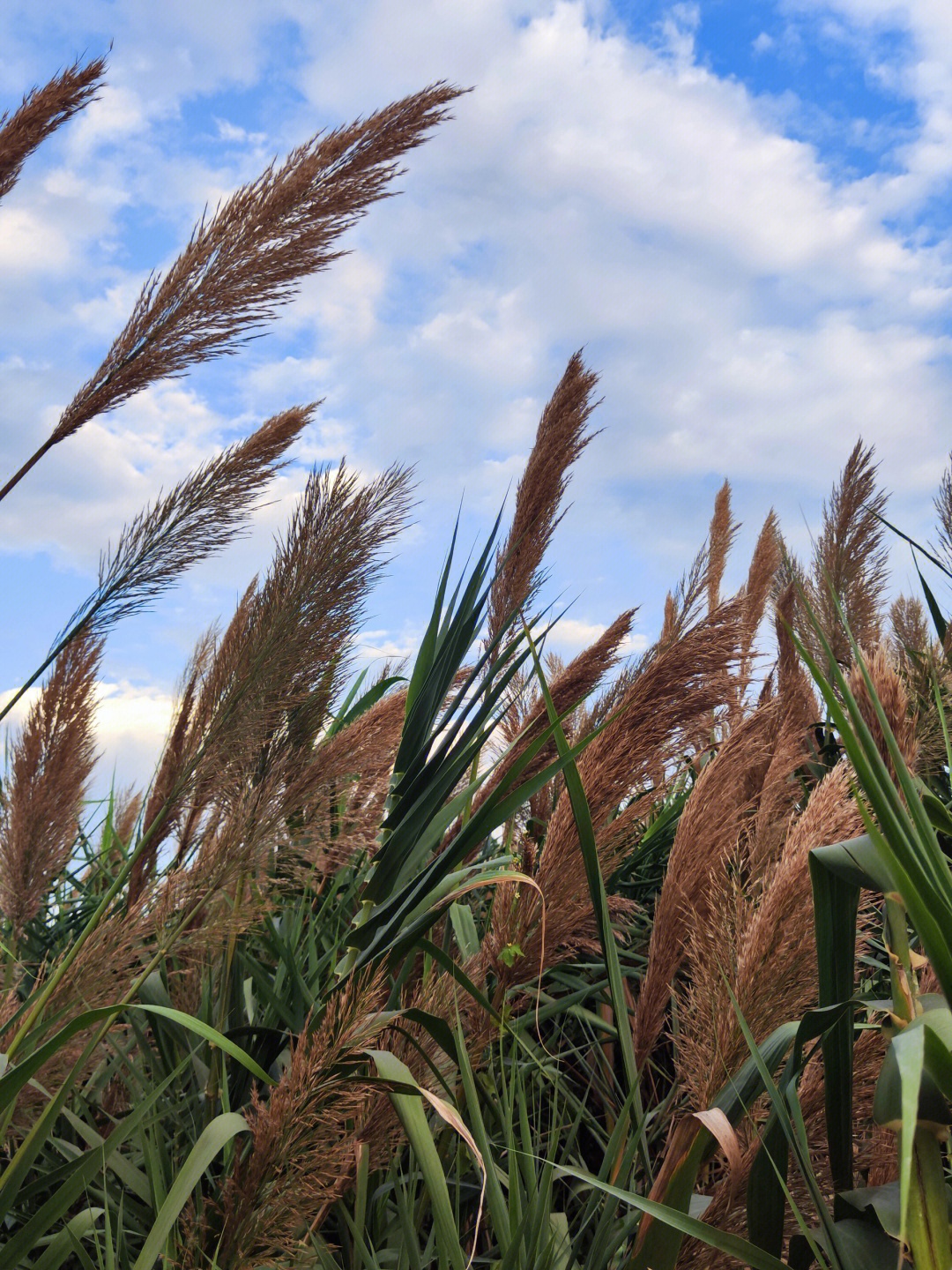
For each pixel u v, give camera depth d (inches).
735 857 60.1
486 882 57.9
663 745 64.5
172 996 67.8
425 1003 57.9
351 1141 45.6
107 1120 69.6
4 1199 47.1
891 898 44.2
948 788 86.9
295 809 55.8
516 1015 76.5
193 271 61.7
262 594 58.6
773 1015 50.5
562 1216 58.4
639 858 105.0
